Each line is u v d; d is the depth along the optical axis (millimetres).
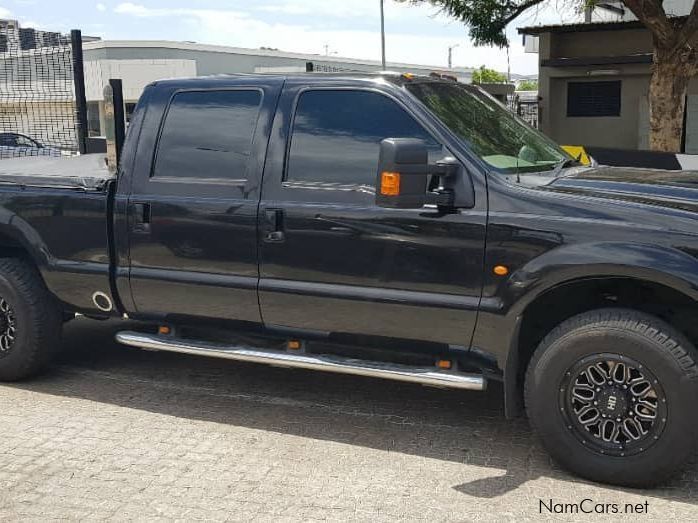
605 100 20031
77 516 3551
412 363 4273
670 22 11375
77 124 10070
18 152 10508
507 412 3988
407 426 4637
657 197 3809
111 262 4922
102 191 4867
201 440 4434
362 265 4195
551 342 3797
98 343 6410
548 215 3791
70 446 4344
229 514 3561
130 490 3807
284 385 5391
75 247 5008
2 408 4941
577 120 20453
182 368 5773
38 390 5289
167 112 4809
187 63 35844
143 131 4840
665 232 3578
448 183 4012
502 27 13023
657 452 3619
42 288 5246
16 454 4230
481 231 3904
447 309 4012
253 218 4438
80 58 9898
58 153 10422
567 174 4266
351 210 4195
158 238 4734
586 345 3686
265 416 4812
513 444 4355
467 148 4062
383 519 3504
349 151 4305
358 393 5223
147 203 4738
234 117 4625
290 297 4398
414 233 4051
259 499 3707
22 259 5352
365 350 4375
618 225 3656
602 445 3748
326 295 4289
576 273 3686
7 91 10734
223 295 4594
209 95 4730
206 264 4621
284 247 4375
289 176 4414
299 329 4480
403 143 3631
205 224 4578
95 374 5633
